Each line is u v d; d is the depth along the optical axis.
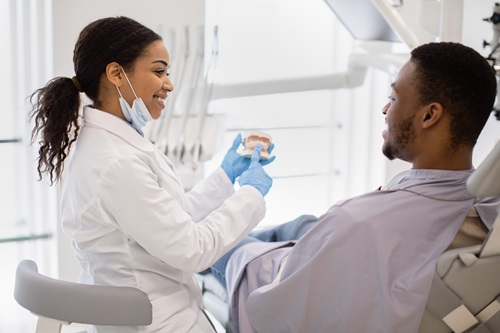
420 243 1.18
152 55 1.30
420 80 1.22
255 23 2.81
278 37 2.87
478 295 1.13
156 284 1.32
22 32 2.30
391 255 1.17
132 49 1.28
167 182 1.33
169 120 2.27
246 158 1.63
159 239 1.22
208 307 1.70
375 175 2.97
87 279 1.42
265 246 1.54
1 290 2.45
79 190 1.27
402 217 1.20
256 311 1.33
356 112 3.03
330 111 3.08
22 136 2.40
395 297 1.15
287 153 3.02
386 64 2.29
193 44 2.43
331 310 1.23
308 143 3.06
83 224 1.29
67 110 1.29
